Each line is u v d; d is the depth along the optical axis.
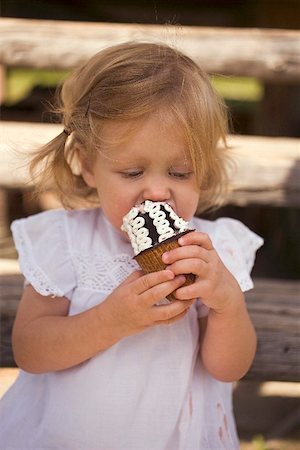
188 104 2.05
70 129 2.30
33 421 2.24
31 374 2.35
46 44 3.63
